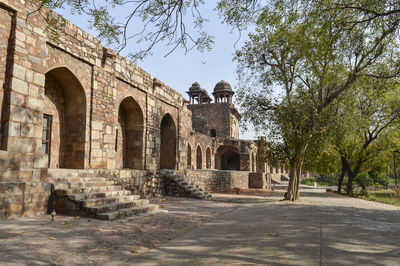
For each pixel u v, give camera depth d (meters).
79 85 9.36
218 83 42.66
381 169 24.19
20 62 6.92
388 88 10.34
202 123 40.72
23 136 6.83
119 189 9.13
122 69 11.55
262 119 13.50
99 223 6.26
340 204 12.58
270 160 13.62
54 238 4.82
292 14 6.45
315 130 12.65
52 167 9.04
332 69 11.39
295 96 13.02
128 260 3.94
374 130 20.83
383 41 7.66
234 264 3.69
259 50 13.66
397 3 6.02
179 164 16.53
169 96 15.74
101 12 4.41
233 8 5.25
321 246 4.51
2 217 5.93
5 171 6.28
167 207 9.70
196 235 5.54
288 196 13.70
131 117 13.16
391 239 5.07
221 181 20.78
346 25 6.55
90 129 9.62
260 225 6.45
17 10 6.92
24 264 3.53
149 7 4.41
